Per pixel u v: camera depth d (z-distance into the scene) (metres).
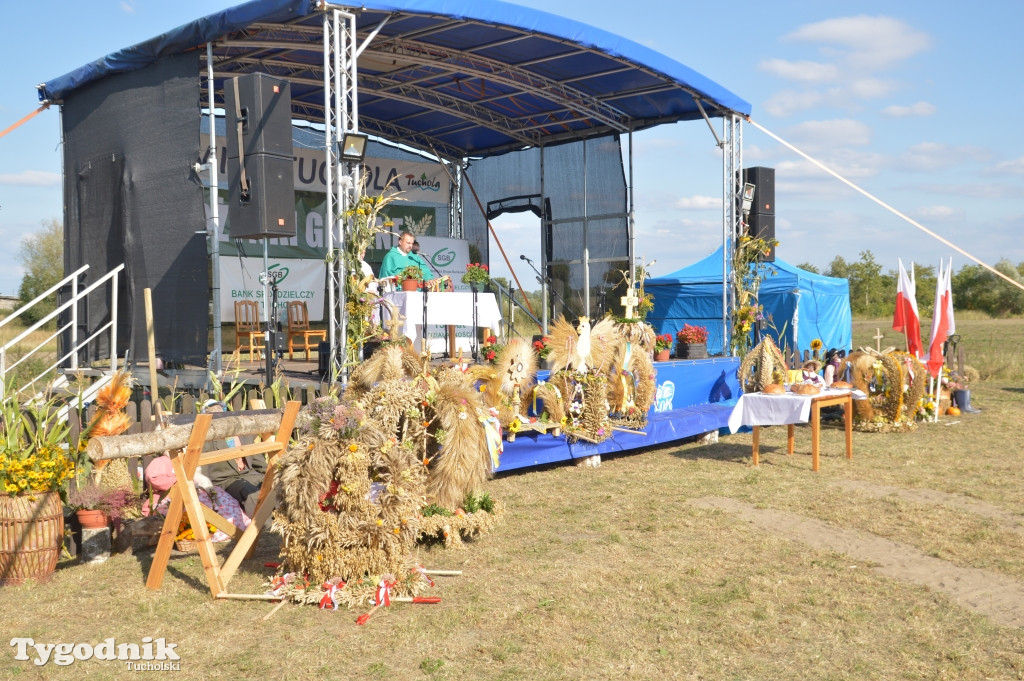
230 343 15.14
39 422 6.01
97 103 12.18
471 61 13.59
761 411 9.83
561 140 17.45
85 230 12.62
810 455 10.57
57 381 11.73
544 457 9.38
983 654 4.59
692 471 9.59
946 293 13.38
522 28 11.19
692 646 4.68
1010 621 5.09
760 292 18.84
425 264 14.40
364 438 5.41
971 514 7.56
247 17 9.77
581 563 6.15
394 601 5.32
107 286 12.25
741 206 14.65
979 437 11.80
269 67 13.93
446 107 16.20
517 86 14.45
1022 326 43.94
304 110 16.50
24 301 38.28
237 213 9.31
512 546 6.60
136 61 11.26
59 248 38.94
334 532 5.33
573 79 14.20
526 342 9.28
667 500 8.12
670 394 12.31
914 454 10.50
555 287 18.02
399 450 5.57
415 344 11.31
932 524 7.20
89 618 5.14
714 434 11.88
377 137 17.75
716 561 6.20
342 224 9.49
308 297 16.42
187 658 4.57
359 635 4.84
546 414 9.76
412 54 13.09
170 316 11.18
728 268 15.60
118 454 5.21
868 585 5.68
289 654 4.58
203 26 10.23
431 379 6.47
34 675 4.36
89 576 5.90
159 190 11.23
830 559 6.26
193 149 10.75
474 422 6.62
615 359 10.43
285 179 9.20
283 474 5.41
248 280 15.38
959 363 16.80
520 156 18.41
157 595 5.50
